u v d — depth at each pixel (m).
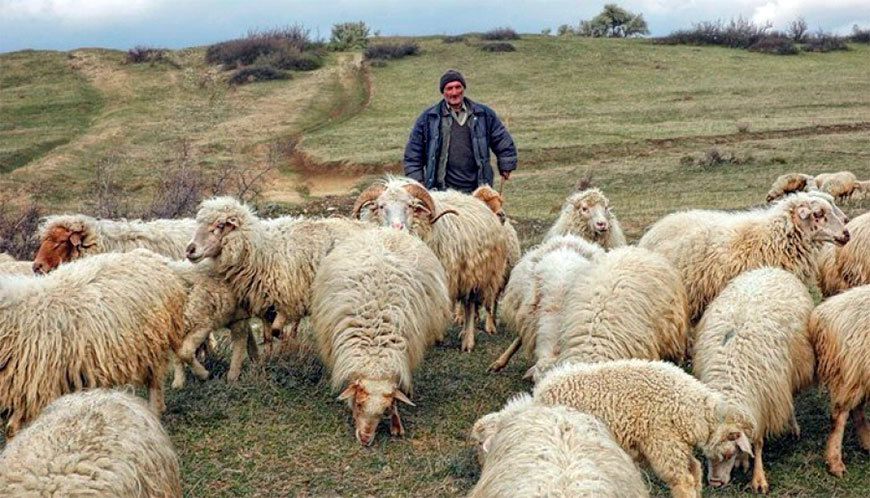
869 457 6.57
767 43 55.75
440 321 7.82
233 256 7.70
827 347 6.49
